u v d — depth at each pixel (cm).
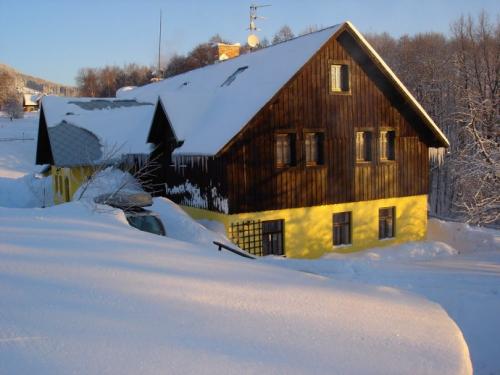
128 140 2117
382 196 1816
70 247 674
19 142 5272
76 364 330
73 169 2017
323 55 1655
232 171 1502
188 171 1703
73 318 410
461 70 3641
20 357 330
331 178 1694
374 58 1705
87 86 9525
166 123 1823
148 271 583
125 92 3322
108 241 744
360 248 1769
